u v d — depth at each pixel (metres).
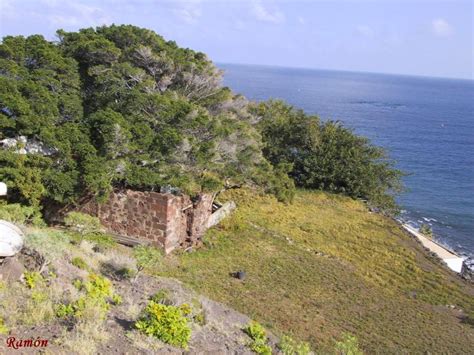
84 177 17.53
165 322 8.32
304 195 36.19
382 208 37.59
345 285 20.00
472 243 41.34
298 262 21.52
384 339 15.70
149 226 19.12
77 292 9.27
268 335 12.38
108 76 22.14
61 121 20.16
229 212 26.58
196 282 16.83
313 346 13.76
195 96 25.12
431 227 44.69
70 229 17.88
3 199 16.81
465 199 54.38
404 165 70.12
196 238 21.11
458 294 22.25
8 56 21.72
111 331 8.01
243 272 18.36
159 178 18.81
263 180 25.55
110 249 16.88
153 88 22.61
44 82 20.72
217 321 11.44
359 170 37.97
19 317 7.60
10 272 9.08
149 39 25.80
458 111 161.62
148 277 14.02
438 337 16.88
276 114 41.16
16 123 17.81
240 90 169.38
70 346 6.89
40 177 17.22
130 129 19.09
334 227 29.03
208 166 19.91
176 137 18.84
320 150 38.78
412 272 23.89
